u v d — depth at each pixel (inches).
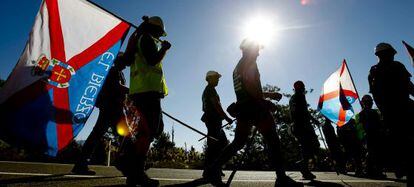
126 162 144.6
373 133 262.8
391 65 171.3
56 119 138.5
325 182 216.1
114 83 196.1
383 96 167.8
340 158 343.6
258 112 149.4
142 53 141.9
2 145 348.2
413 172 150.9
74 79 147.5
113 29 164.7
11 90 129.3
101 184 153.2
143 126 139.9
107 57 160.2
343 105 349.1
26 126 130.8
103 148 379.2
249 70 151.9
